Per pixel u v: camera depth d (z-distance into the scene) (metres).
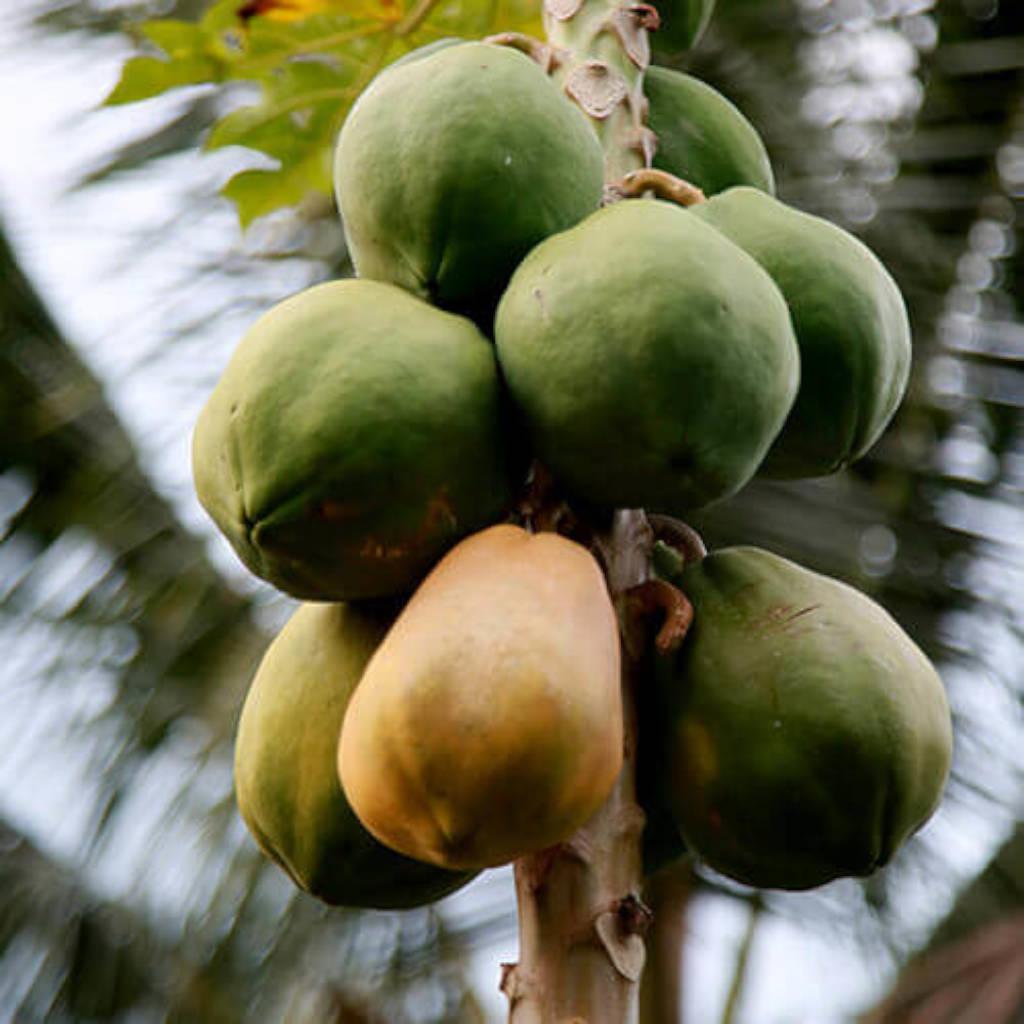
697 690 1.06
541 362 1.00
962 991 1.47
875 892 1.84
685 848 1.14
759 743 1.04
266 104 1.51
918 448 1.88
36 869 1.94
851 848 1.05
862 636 1.07
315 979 1.85
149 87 1.50
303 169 1.54
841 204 1.94
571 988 0.99
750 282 1.02
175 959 1.85
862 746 1.04
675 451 1.00
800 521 1.85
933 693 1.09
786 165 1.95
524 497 1.07
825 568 1.85
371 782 0.95
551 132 1.07
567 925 0.99
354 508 1.00
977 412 1.91
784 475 1.15
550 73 1.20
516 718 0.92
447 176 1.05
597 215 1.04
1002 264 1.94
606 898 1.00
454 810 0.93
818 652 1.05
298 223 1.96
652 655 1.08
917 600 1.88
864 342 1.11
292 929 1.86
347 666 1.06
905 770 1.05
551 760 0.92
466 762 0.92
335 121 1.52
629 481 1.01
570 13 1.22
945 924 1.82
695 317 0.99
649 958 1.69
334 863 1.07
